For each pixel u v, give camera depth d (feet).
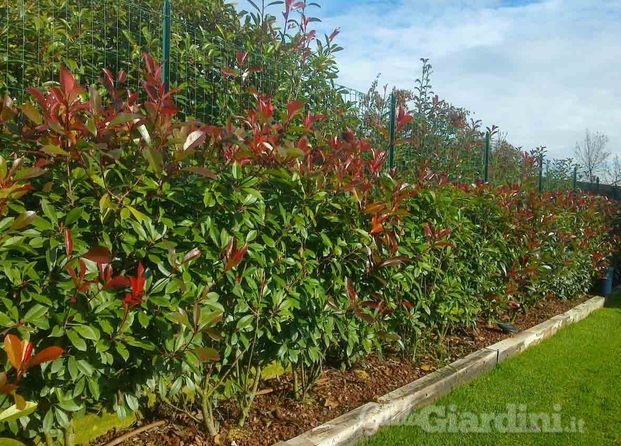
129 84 12.76
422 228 14.74
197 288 8.58
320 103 15.80
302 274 10.44
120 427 9.82
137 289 7.35
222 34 14.34
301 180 10.52
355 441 10.71
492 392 13.96
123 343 7.82
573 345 18.94
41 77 10.87
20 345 5.99
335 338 12.09
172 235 8.59
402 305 14.06
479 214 18.51
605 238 32.09
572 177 36.88
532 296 21.94
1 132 7.59
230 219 9.24
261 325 10.05
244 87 14.02
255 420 10.70
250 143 10.02
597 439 11.51
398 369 14.29
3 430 7.30
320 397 12.03
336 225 11.53
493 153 27.50
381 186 13.01
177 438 9.71
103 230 7.77
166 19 11.70
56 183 7.69
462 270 16.78
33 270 6.95
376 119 18.06
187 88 12.86
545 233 22.27
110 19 13.07
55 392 7.41
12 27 10.83
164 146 8.38
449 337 17.67
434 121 22.38
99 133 7.75
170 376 8.91
